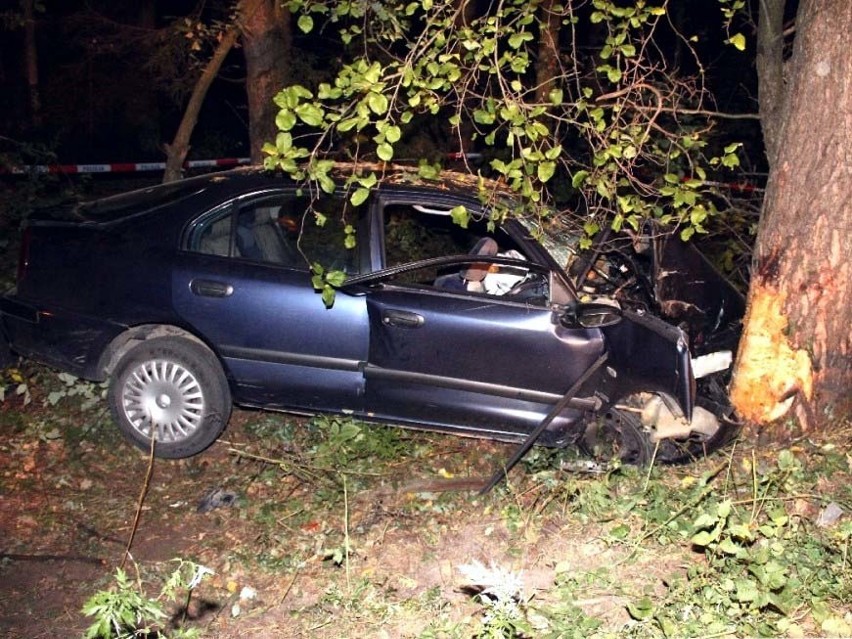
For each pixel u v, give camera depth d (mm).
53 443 6418
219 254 6035
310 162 5121
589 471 5879
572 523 5336
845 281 5684
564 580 4785
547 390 5828
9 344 6441
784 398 5840
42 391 6969
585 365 5762
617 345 5664
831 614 4336
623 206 5602
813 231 5629
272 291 5926
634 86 5895
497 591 4281
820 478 5555
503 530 5383
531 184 5520
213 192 6109
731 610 4316
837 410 5910
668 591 4609
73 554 5422
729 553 4664
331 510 5762
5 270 8500
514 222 5902
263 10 8875
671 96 6211
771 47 6465
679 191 5676
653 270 6215
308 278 5934
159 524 5727
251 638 4656
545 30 5996
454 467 6238
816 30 5438
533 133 5344
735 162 5773
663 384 5453
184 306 5977
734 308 6520
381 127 4988
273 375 6000
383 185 5992
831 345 5785
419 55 5324
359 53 8883
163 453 6152
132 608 3764
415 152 10359
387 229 6672
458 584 4938
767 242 5777
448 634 4434
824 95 5453
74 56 15438
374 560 5219
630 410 5934
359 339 5891
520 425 5910
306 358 5938
